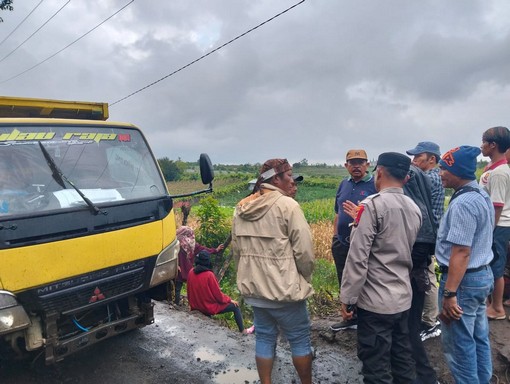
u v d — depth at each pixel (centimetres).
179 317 600
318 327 521
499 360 403
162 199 455
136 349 495
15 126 397
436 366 409
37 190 380
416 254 365
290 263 334
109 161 442
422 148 433
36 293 354
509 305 491
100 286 394
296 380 418
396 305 322
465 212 309
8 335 366
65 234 372
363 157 450
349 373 425
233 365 455
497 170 425
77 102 491
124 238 409
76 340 386
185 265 680
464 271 309
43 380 428
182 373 440
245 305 678
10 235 343
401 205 326
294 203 338
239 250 354
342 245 465
